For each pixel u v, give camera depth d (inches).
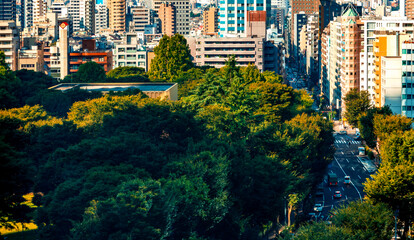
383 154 7534.5
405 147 7214.6
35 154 6914.4
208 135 7357.3
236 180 6668.3
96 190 5511.8
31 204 6707.7
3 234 6087.6
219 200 5949.8
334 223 6053.2
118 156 6245.1
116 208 5098.4
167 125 7096.5
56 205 5590.6
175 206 5438.0
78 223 5300.2
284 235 6309.1
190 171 6058.1
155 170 6225.4
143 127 7106.3
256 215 6870.1
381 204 6254.9
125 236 5000.0
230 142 7391.7
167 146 6766.7
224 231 6284.5
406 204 6535.4
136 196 5137.8
